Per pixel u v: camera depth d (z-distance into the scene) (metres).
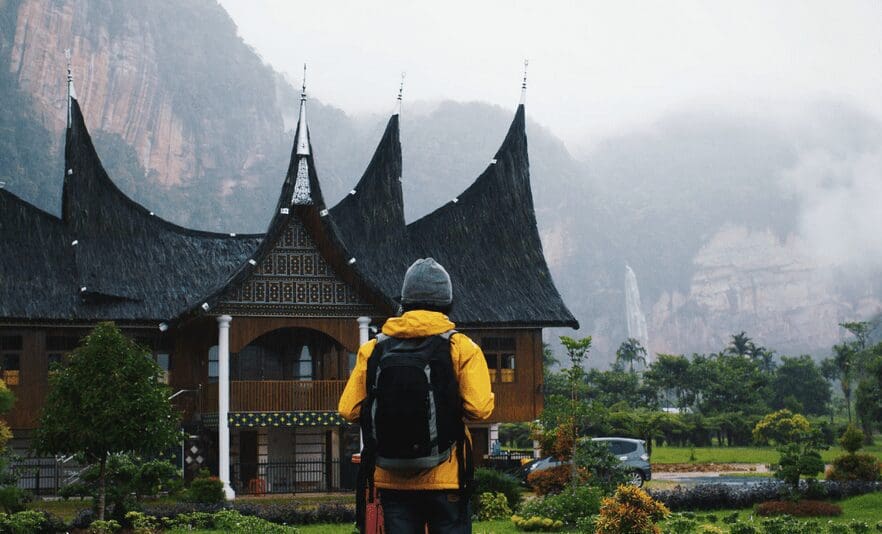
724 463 55.91
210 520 22.12
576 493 23.08
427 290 5.47
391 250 39.81
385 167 40.97
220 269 38.34
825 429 87.31
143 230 38.16
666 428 87.94
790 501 25.67
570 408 25.86
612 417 65.00
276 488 33.84
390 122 41.28
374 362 5.30
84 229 36.91
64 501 30.16
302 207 32.66
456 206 41.69
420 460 5.13
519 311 38.72
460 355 5.29
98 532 18.67
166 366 35.38
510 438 77.44
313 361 35.53
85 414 19.91
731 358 126.00
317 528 23.12
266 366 35.28
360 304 33.22
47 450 20.28
